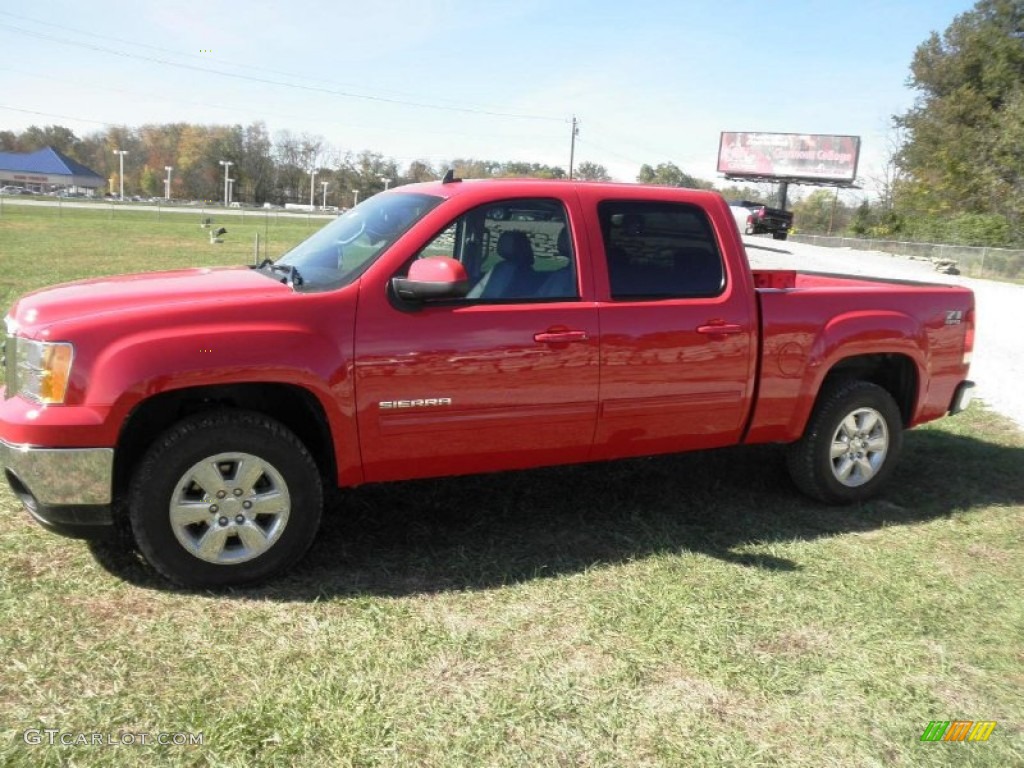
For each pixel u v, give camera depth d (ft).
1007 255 104.83
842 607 12.56
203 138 417.28
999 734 9.78
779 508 16.74
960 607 12.76
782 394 15.67
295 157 424.87
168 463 11.57
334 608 11.84
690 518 15.93
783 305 15.55
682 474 18.52
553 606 12.19
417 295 12.22
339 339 12.18
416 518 15.28
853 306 16.37
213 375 11.50
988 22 173.99
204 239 103.76
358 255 13.19
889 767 9.13
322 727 9.20
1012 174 126.72
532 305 13.46
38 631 10.78
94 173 494.18
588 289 13.91
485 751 9.00
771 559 14.19
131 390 11.19
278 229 138.62
